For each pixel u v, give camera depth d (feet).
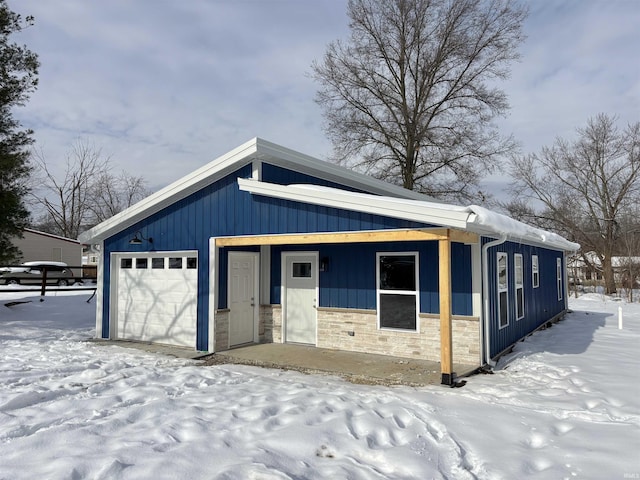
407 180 82.33
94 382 20.85
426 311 27.27
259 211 28.35
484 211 21.15
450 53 77.97
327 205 24.86
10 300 50.37
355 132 83.41
